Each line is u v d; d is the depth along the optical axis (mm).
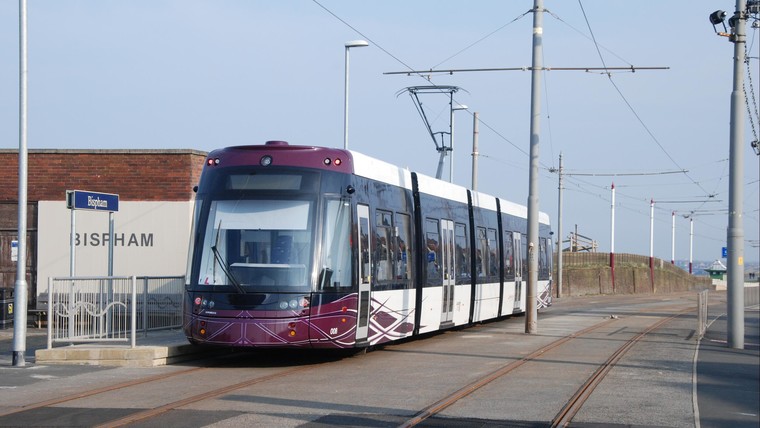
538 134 24484
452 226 23547
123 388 13234
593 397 12477
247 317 15414
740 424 10586
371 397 12250
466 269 24703
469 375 14781
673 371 15477
